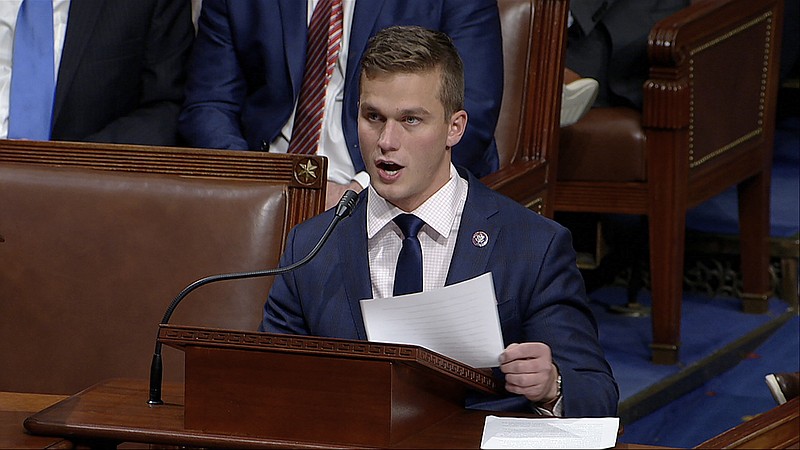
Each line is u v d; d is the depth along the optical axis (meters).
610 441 6.56
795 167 20.27
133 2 13.28
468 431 6.73
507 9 12.95
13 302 9.80
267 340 6.60
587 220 17.64
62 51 13.09
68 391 9.67
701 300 17.08
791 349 15.59
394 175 7.72
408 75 7.55
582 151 15.54
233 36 12.81
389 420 6.44
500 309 8.10
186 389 6.79
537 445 6.46
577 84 14.65
